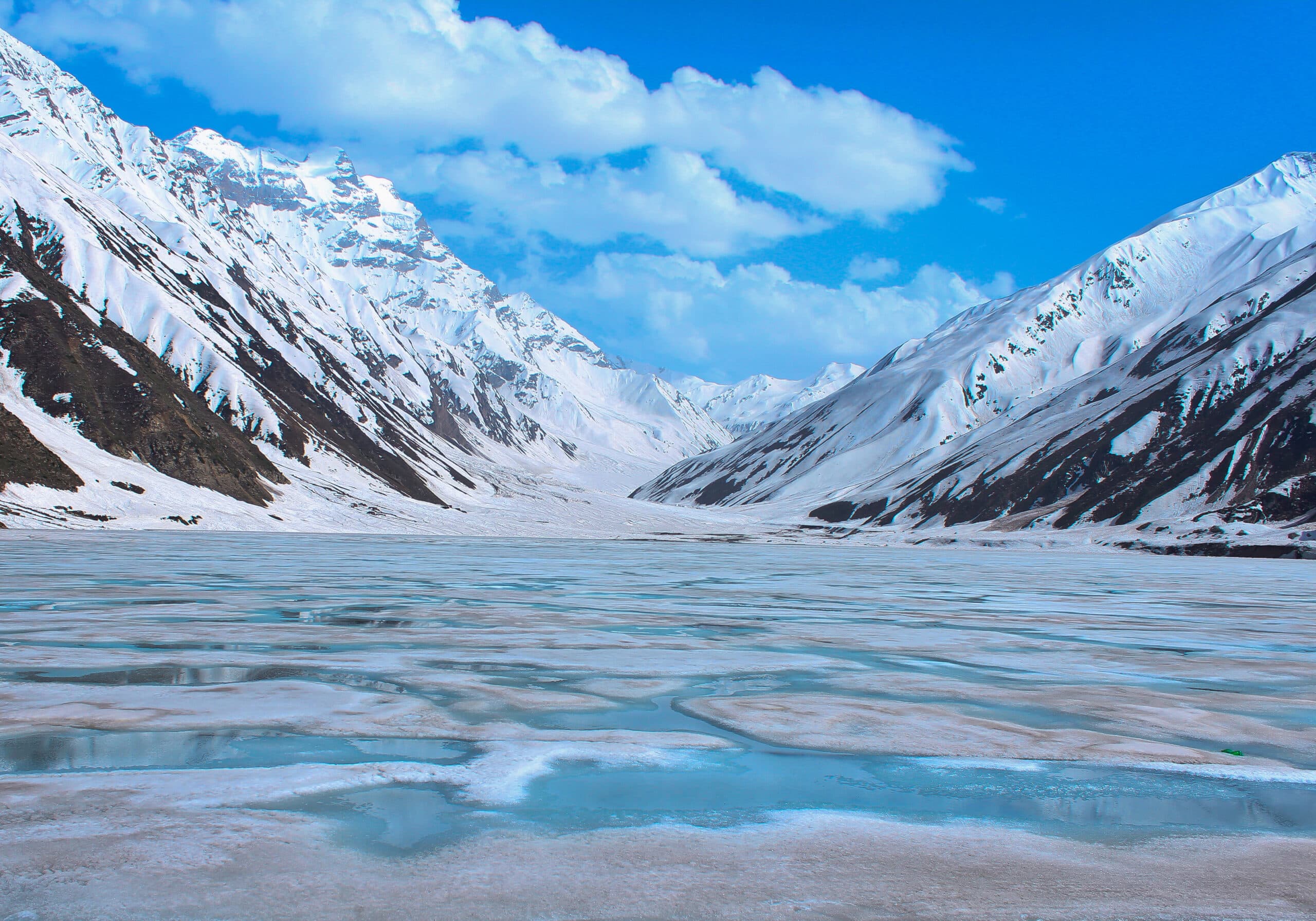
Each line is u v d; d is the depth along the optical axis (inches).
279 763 371.6
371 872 256.4
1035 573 2554.1
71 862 257.9
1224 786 362.6
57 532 3363.7
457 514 6496.1
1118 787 359.9
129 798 319.0
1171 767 389.4
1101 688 592.4
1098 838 297.4
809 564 2834.6
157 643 711.1
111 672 581.6
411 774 358.9
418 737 422.3
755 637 850.1
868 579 2017.7
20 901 230.2
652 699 528.4
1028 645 837.2
